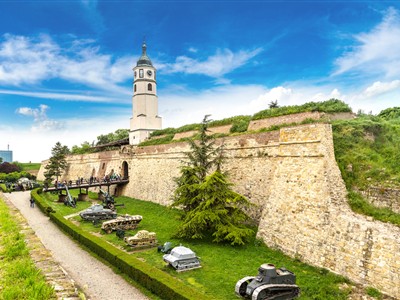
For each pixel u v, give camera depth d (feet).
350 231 48.11
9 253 52.60
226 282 46.11
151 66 177.68
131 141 180.65
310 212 55.31
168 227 79.61
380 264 42.78
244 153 81.92
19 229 74.84
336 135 63.62
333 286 44.27
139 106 175.94
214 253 58.39
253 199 75.72
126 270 50.31
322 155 56.80
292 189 60.34
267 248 60.54
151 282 44.16
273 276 40.91
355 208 51.57
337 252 48.52
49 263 49.29
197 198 68.03
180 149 108.06
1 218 84.64
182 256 51.21
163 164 116.78
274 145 73.56
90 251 62.85
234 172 83.10
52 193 146.20
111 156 159.12
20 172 233.96
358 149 61.72
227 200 65.21
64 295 37.63
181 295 38.42
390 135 68.39
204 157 76.13
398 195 49.90
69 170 204.44
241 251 59.26
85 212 90.74
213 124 128.98
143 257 58.03
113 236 73.61
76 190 161.68
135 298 42.24
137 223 82.07
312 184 56.75
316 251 51.67
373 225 46.34
